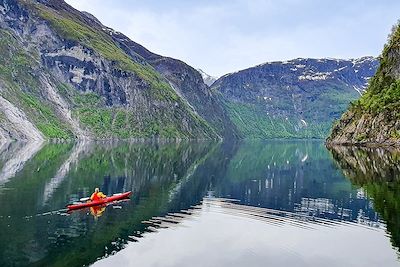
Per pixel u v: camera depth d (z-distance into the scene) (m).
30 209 53.94
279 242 42.22
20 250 38.34
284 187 79.88
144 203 61.00
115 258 37.00
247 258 37.53
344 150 189.75
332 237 44.22
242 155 174.38
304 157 164.88
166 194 69.62
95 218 50.69
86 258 36.88
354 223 50.34
